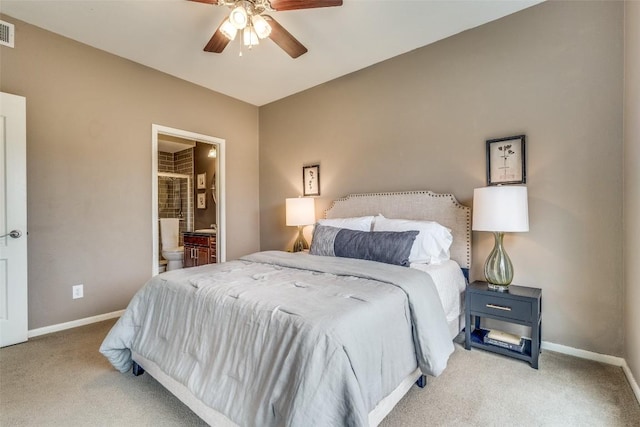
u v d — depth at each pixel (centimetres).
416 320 155
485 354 215
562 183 216
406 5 225
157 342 169
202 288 164
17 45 239
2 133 227
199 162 538
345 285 166
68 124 265
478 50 252
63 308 263
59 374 190
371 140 318
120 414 153
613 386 175
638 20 168
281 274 195
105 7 225
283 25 247
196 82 354
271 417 109
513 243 236
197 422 147
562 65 217
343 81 339
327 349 109
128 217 302
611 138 199
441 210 267
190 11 229
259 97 400
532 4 226
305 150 378
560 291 218
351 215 323
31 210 246
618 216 197
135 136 307
